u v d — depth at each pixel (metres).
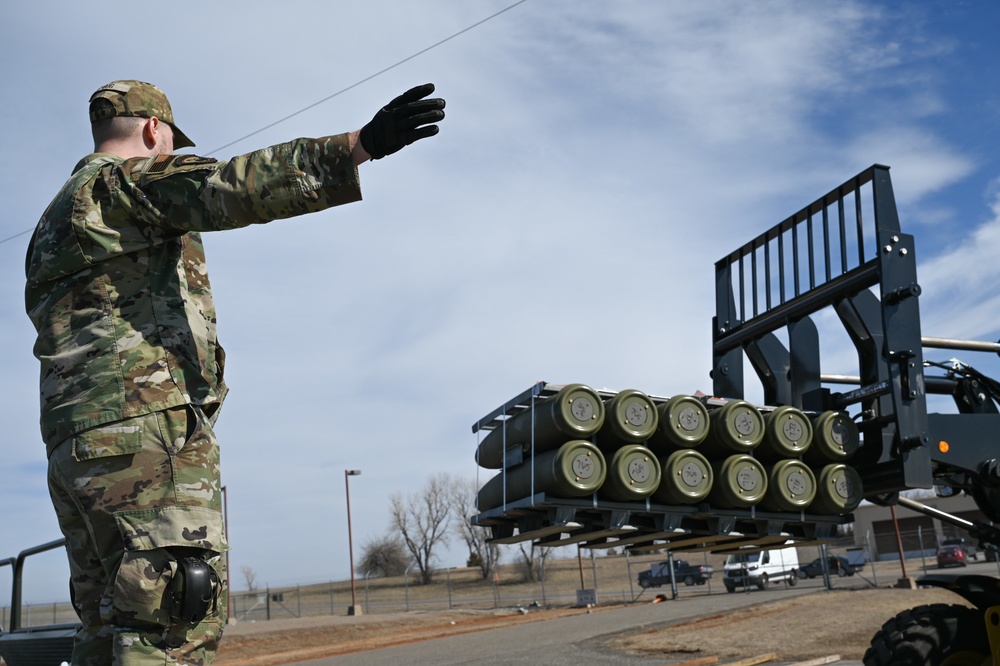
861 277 5.79
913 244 5.67
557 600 50.47
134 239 2.76
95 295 2.76
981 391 6.35
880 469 5.64
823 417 5.58
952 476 5.93
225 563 2.75
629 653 14.52
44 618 15.84
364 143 2.60
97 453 2.58
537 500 5.12
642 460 5.17
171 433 2.66
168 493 2.61
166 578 2.55
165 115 3.16
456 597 63.28
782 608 20.91
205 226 2.69
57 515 2.76
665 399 5.42
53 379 2.72
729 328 7.04
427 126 2.62
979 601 5.46
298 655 23.11
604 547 6.26
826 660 11.58
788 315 6.41
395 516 81.31
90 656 2.68
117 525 2.55
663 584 52.97
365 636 31.61
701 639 15.45
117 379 2.67
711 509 5.39
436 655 17.25
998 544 5.99
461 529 79.88
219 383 3.07
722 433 5.40
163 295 2.83
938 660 5.32
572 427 5.09
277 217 2.63
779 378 6.66
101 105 3.05
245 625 37.69
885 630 5.54
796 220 6.45
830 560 43.84
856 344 5.96
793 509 5.47
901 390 5.47
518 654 15.70
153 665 2.54
